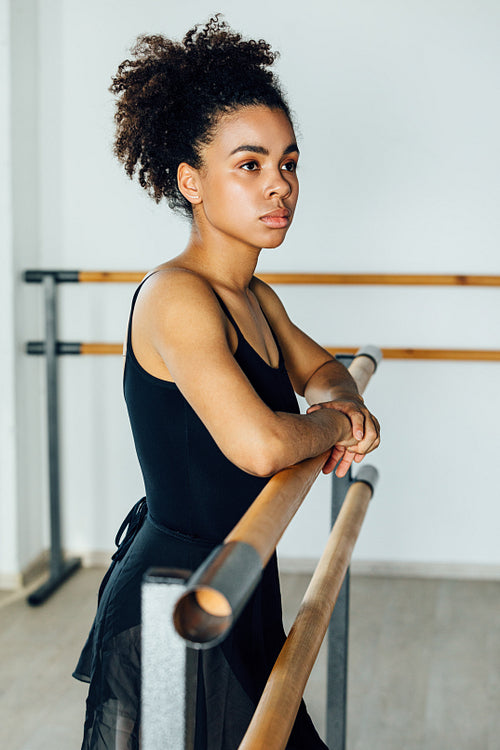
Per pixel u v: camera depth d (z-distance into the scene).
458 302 2.77
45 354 2.72
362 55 2.68
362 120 2.71
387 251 2.77
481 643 2.41
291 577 2.85
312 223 2.77
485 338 2.78
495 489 2.84
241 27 2.69
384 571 2.90
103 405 2.90
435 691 2.15
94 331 2.86
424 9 2.64
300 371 1.27
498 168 2.71
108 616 0.98
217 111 0.96
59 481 2.77
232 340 0.98
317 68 2.69
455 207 2.73
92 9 2.71
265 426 0.84
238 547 0.51
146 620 0.46
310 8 2.66
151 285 0.94
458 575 2.88
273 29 2.68
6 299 2.67
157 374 0.94
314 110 2.71
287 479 0.73
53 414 2.74
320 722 2.01
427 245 2.76
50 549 2.77
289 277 2.65
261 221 0.96
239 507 0.98
